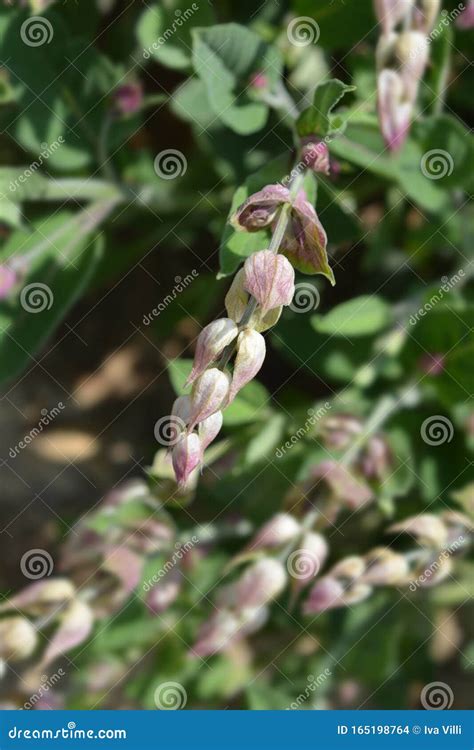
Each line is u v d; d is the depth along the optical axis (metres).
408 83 0.44
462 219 0.51
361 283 0.57
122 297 0.64
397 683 0.52
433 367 0.50
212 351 0.35
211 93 0.46
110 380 0.63
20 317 0.50
